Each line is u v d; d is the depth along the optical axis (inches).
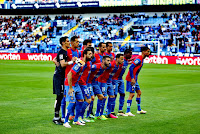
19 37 1895.9
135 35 1742.1
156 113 330.6
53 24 1956.2
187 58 1323.8
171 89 529.3
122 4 1831.9
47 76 754.2
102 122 288.7
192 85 588.4
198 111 339.3
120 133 241.3
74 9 2009.1
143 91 504.1
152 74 843.4
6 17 2130.9
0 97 423.5
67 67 285.9
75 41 289.4
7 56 1704.0
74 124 277.4
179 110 345.4
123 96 329.1
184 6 1756.9
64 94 284.2
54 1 1953.7
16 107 350.9
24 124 269.3
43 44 1779.0
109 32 1791.3
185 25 1699.1
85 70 284.0
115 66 315.6
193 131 249.1
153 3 1766.7
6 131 243.1
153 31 1724.9
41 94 456.1
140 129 255.9
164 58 1391.5
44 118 296.4
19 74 808.3
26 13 2117.4
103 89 309.0
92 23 1908.2
